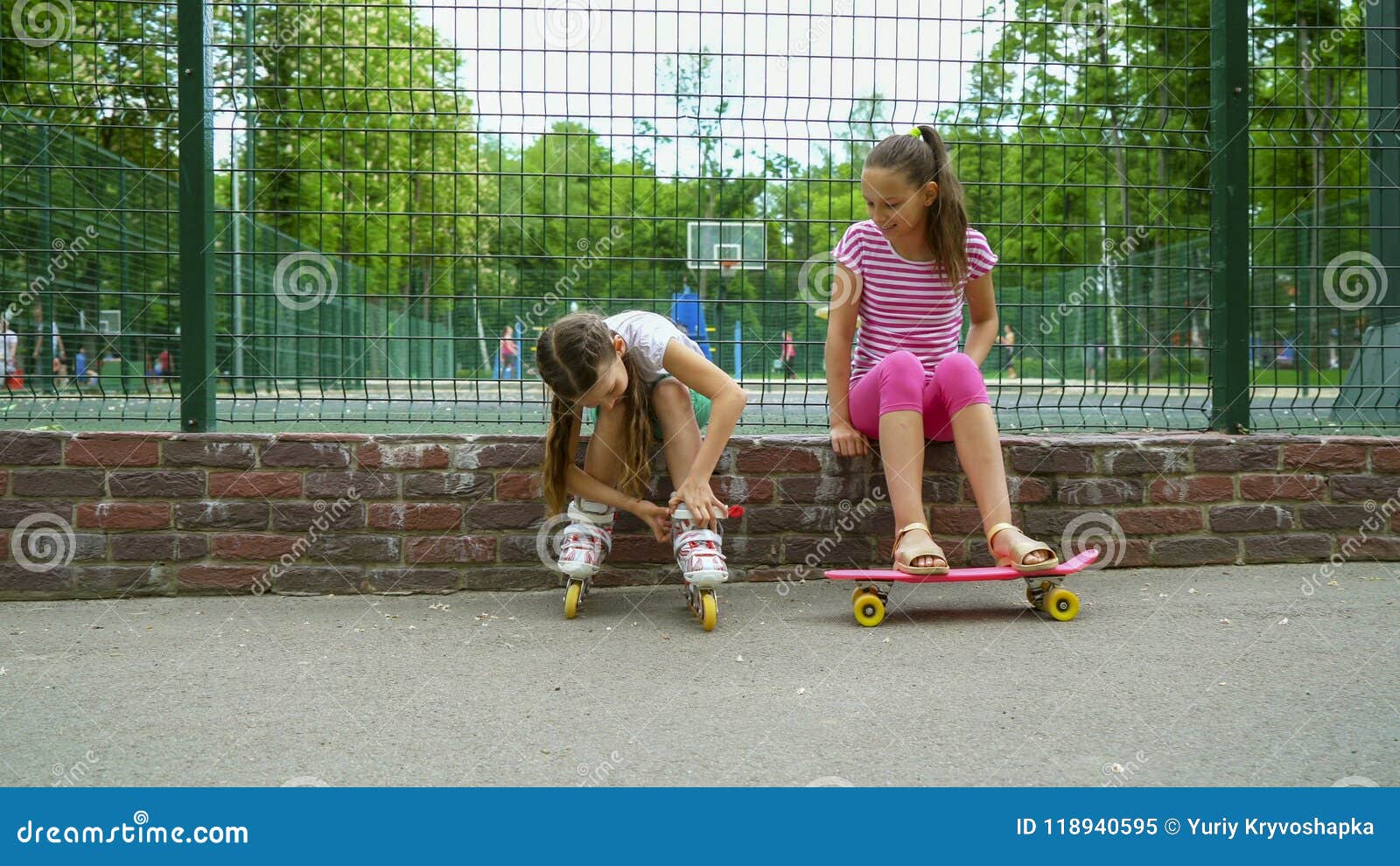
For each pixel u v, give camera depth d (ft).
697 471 8.53
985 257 9.83
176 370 10.42
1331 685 6.49
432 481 9.94
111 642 8.05
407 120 10.76
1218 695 6.32
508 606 9.32
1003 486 8.71
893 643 7.75
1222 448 10.43
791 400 10.89
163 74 10.78
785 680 6.82
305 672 7.14
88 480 9.80
